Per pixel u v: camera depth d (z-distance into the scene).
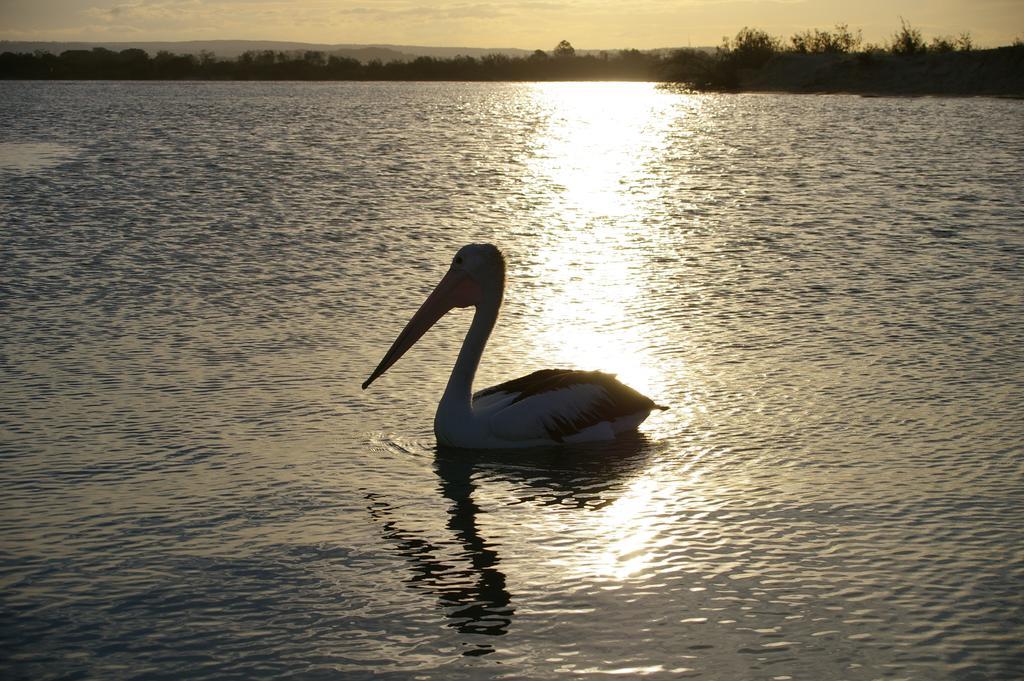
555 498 6.79
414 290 12.44
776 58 67.56
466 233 16.61
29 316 11.08
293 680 4.77
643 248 15.27
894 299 11.84
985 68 56.34
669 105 55.50
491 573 5.76
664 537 6.20
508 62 116.06
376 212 18.78
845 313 11.25
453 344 10.27
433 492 6.88
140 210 18.81
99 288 12.43
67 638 5.12
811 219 17.78
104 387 8.79
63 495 6.71
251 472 7.12
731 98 58.84
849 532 6.23
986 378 9.02
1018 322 10.78
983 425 7.93
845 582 5.64
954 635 5.12
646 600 5.46
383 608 5.39
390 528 6.33
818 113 44.62
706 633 5.15
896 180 22.59
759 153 29.25
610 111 51.31
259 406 8.40
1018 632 5.15
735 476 7.11
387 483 7.02
